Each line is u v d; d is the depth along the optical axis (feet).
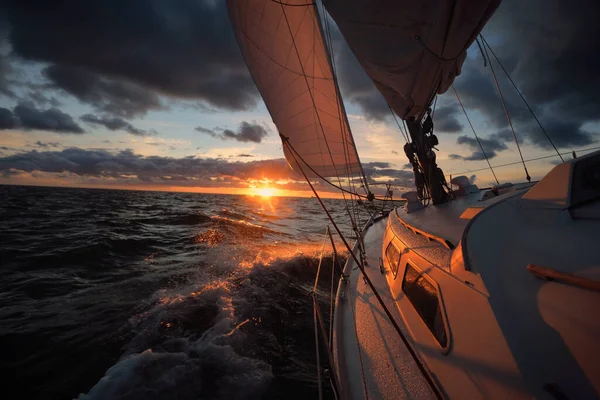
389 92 11.61
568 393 3.92
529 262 5.57
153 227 56.54
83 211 80.64
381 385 7.73
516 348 4.77
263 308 19.97
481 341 5.47
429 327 7.82
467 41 8.78
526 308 5.05
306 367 14.38
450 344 6.44
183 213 80.28
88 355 14.62
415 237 11.60
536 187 7.04
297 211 114.62
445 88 11.88
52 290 23.39
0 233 43.27
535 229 6.30
